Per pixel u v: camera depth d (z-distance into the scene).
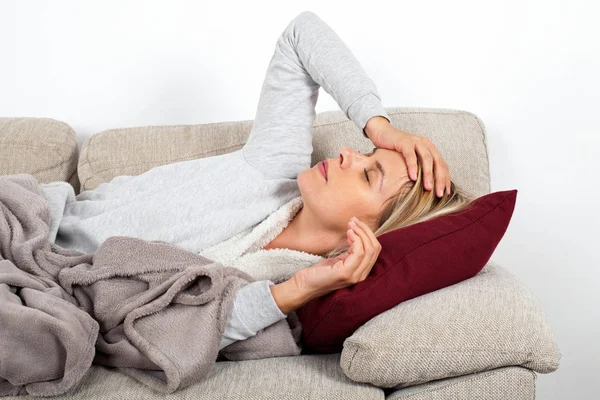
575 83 1.93
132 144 1.75
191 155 1.73
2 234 1.30
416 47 1.99
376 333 1.10
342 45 1.55
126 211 1.48
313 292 1.19
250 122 1.79
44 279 1.24
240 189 1.51
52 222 1.46
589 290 2.00
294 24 1.60
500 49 1.96
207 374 1.13
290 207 1.49
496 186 2.03
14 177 1.45
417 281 1.22
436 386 1.12
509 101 1.98
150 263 1.24
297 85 1.58
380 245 1.20
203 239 1.46
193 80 2.04
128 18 2.00
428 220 1.33
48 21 2.00
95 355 1.20
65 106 2.05
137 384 1.11
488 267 1.39
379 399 1.08
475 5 1.95
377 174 1.39
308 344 1.26
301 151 1.58
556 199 1.99
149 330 1.14
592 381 2.04
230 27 2.01
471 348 1.10
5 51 2.01
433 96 2.01
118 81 2.04
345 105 1.49
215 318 1.14
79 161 1.76
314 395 1.07
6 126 1.76
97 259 1.27
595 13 1.90
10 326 1.04
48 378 1.07
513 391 1.12
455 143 1.68
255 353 1.23
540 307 1.23
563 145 1.97
